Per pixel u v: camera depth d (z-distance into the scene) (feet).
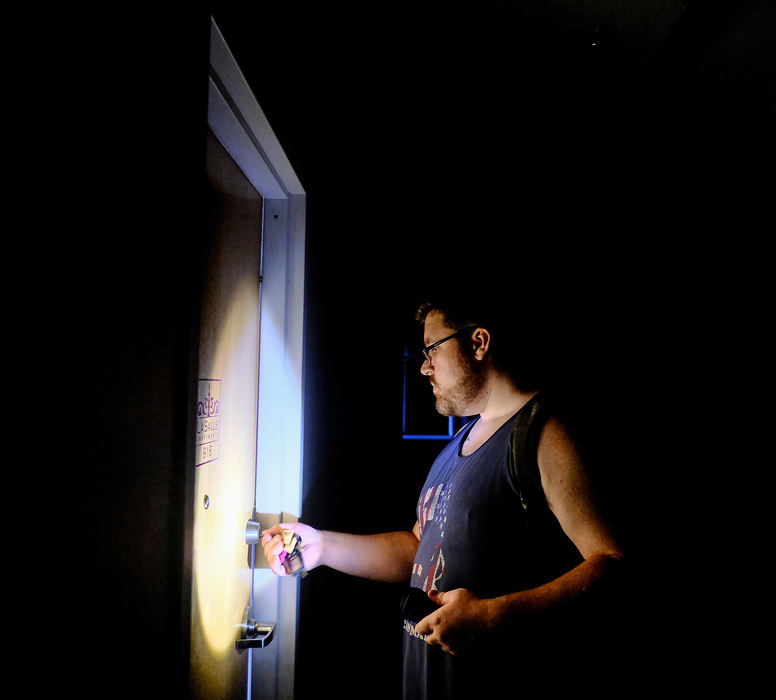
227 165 3.98
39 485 1.59
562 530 3.21
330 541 4.49
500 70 5.94
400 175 7.88
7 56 1.51
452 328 3.92
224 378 3.73
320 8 4.87
